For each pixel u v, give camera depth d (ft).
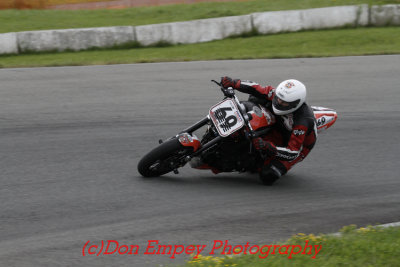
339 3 188.85
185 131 63.87
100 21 170.60
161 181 66.33
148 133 82.89
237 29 156.35
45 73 115.55
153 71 118.62
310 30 163.43
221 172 67.72
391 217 60.18
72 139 79.05
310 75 118.73
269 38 154.51
